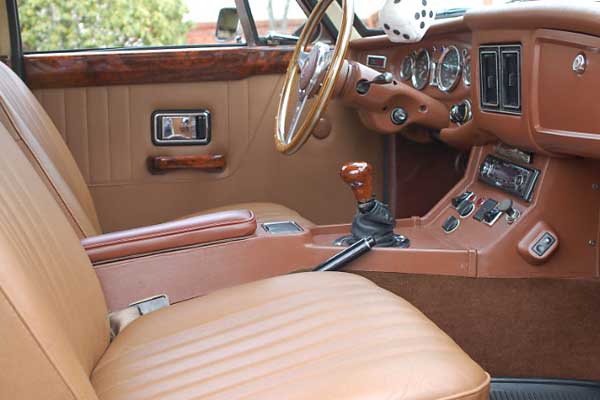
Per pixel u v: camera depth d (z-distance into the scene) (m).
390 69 2.35
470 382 1.05
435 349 1.12
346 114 2.48
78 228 1.64
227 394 1.05
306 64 1.89
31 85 2.30
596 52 1.43
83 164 2.36
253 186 2.47
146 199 2.41
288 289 1.41
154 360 1.20
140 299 1.57
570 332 1.75
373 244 1.70
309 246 1.69
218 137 2.42
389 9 1.84
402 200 2.49
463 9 2.27
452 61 2.07
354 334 1.17
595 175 1.70
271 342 1.19
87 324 1.22
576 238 1.71
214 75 2.38
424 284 1.73
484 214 1.81
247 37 2.41
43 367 0.87
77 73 2.30
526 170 1.76
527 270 1.71
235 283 1.63
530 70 1.62
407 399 1.01
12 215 1.09
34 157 1.61
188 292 1.60
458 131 2.01
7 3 2.25
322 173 2.50
